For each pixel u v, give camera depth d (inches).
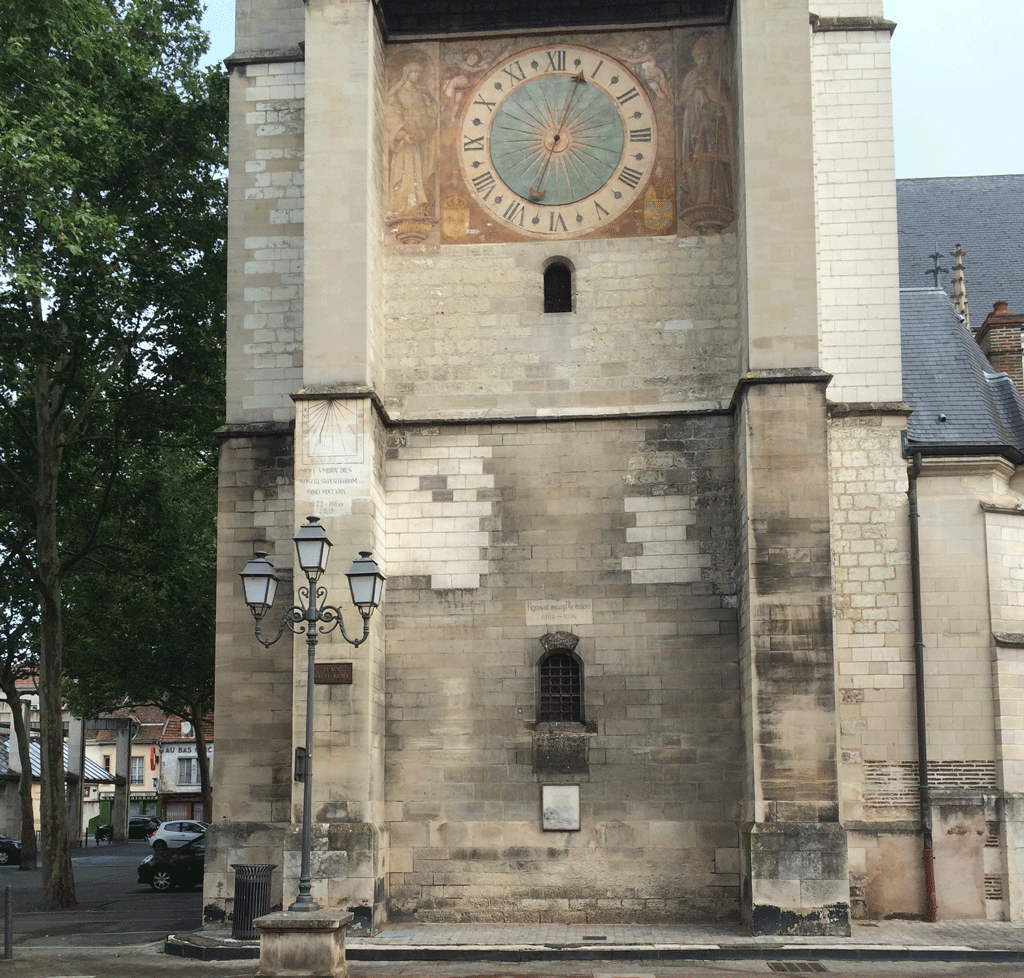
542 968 716.7
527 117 951.6
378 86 935.7
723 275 918.4
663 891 844.0
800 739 798.5
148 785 3683.6
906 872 849.5
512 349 922.1
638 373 911.7
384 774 867.4
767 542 823.1
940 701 875.4
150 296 1152.2
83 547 1348.4
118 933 917.2
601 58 953.5
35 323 1094.4
